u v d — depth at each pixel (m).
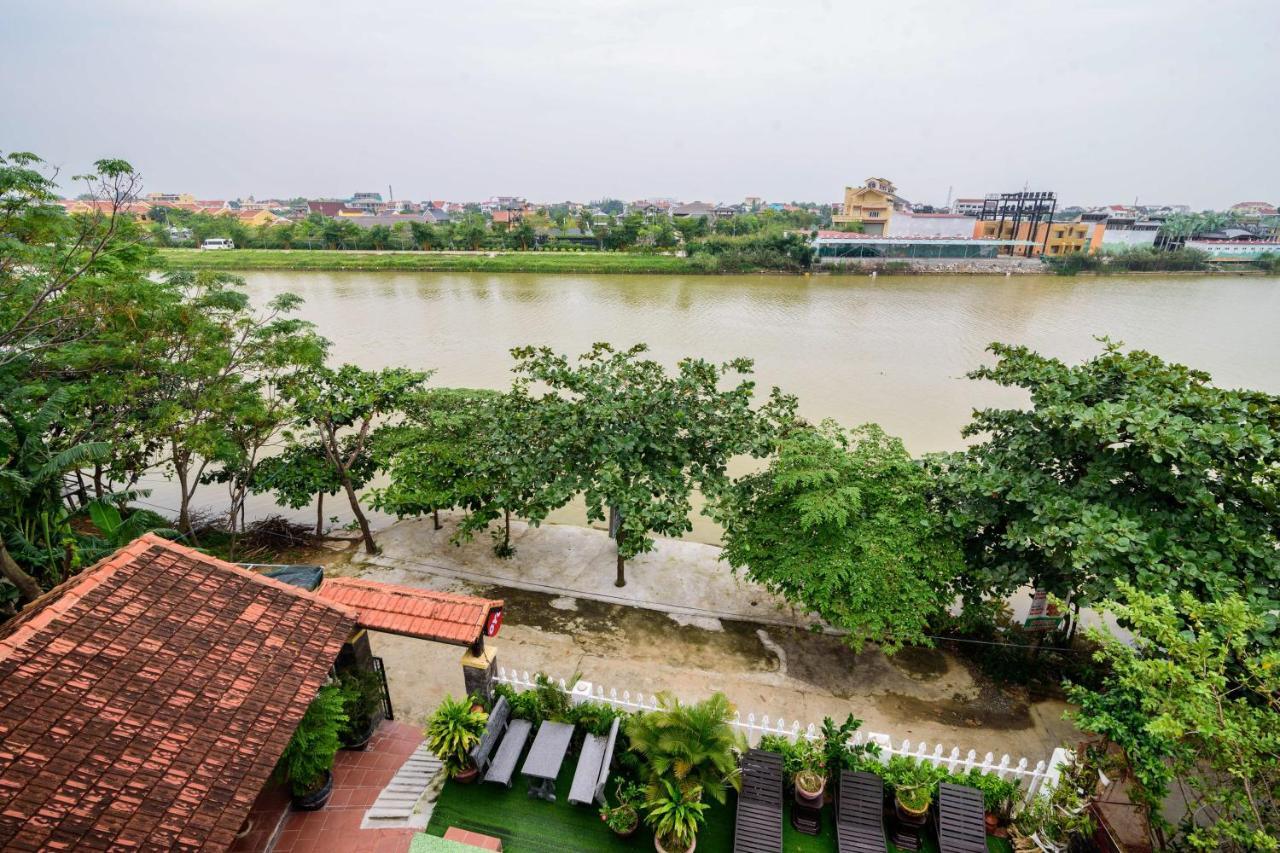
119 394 14.83
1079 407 11.17
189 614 8.62
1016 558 12.54
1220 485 10.46
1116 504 11.02
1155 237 101.19
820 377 35.84
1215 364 38.38
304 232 102.62
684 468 15.88
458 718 9.66
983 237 108.19
